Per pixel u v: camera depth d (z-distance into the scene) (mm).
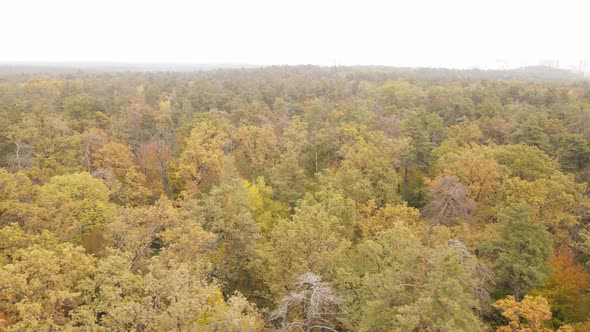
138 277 24453
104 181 41938
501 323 29531
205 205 35562
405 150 49812
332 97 88188
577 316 30969
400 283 22641
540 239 29922
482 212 40312
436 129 58938
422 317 20531
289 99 84562
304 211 32125
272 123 66688
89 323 20453
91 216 33906
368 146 48938
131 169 43969
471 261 24531
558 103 70750
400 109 74688
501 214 31719
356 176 43094
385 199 43406
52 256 23953
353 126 55250
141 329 21641
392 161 48406
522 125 55188
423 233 34500
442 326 19469
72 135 50312
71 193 34656
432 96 84000
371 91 95938
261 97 84812
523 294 30484
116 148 46625
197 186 46844
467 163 43062
